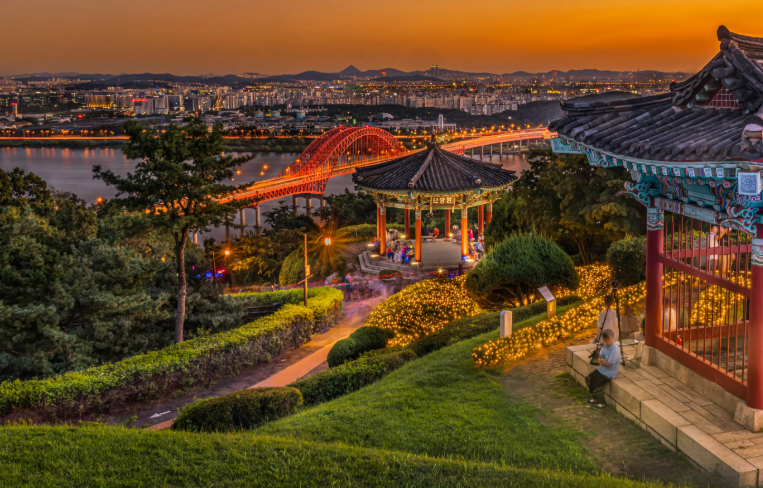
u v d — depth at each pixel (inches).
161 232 1074.7
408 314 1023.0
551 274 874.1
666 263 482.0
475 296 920.3
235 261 2559.1
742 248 443.8
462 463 379.9
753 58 407.2
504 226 1446.9
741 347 508.1
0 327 872.9
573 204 1363.2
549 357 599.5
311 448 404.5
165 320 1115.9
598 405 476.4
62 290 937.5
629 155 408.5
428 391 538.9
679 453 390.0
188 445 407.8
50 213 1525.6
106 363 898.7
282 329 1067.3
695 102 429.7
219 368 930.7
